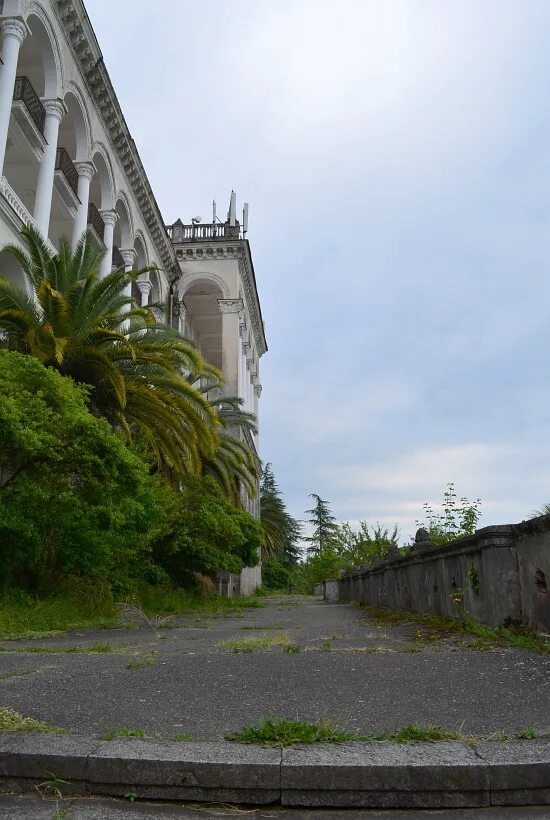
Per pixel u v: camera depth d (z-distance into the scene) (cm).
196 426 1856
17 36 1795
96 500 1312
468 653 654
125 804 282
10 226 1725
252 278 5128
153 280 3647
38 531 1271
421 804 278
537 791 280
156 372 1750
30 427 1159
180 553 2258
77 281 1598
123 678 546
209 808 280
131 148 2820
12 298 1552
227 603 2606
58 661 679
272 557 6944
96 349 1562
